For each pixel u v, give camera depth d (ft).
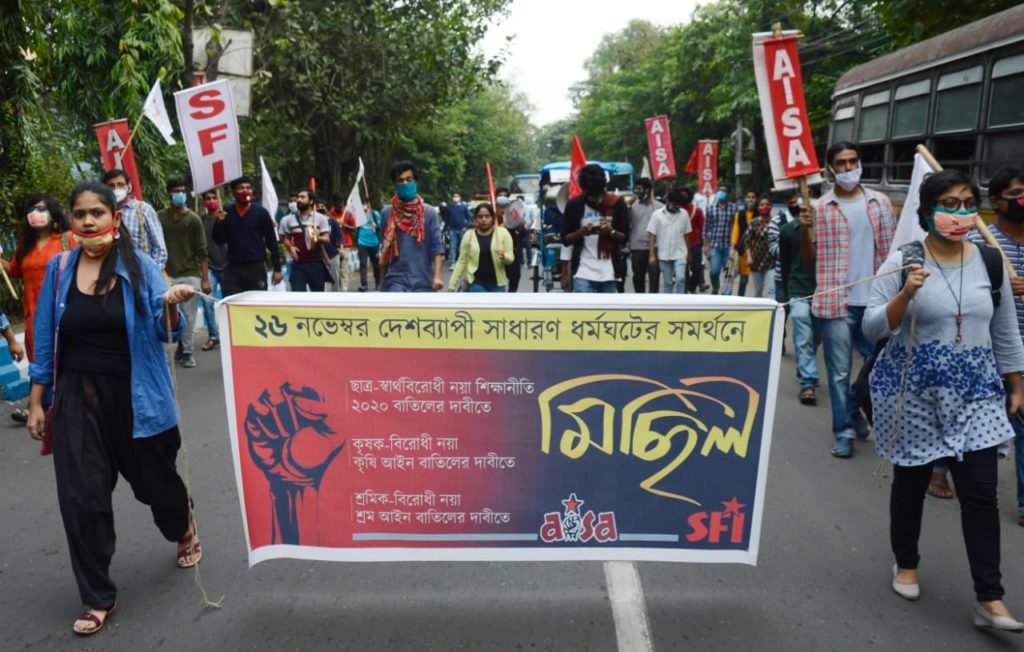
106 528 10.97
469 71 70.79
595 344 10.90
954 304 10.80
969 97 26.76
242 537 13.80
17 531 14.34
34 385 11.02
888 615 11.12
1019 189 13.10
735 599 11.59
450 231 61.67
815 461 17.71
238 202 26.84
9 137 32.30
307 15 61.05
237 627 10.87
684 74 104.99
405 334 10.93
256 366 11.03
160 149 43.04
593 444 11.10
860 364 27.48
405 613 11.21
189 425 20.43
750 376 10.95
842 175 17.80
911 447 11.11
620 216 24.56
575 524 11.26
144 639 10.61
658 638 10.52
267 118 62.90
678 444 11.09
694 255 43.98
